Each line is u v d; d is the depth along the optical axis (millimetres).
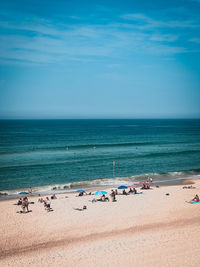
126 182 42594
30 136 129125
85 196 32531
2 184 41906
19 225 22312
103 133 153625
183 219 23406
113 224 22281
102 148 84750
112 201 29188
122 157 67000
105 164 58000
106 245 18531
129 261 16234
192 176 47094
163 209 26125
